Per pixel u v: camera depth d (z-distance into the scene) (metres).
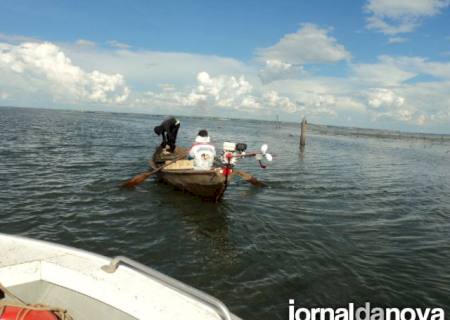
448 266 8.01
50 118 70.94
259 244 8.80
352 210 12.36
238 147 11.09
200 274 7.12
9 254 3.24
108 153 22.89
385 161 30.14
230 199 12.81
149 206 11.30
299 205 12.63
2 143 23.62
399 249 8.90
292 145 41.34
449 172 25.38
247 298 6.32
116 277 3.02
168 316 2.60
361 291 6.75
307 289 6.72
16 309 2.63
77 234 8.72
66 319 2.75
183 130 61.19
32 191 12.12
